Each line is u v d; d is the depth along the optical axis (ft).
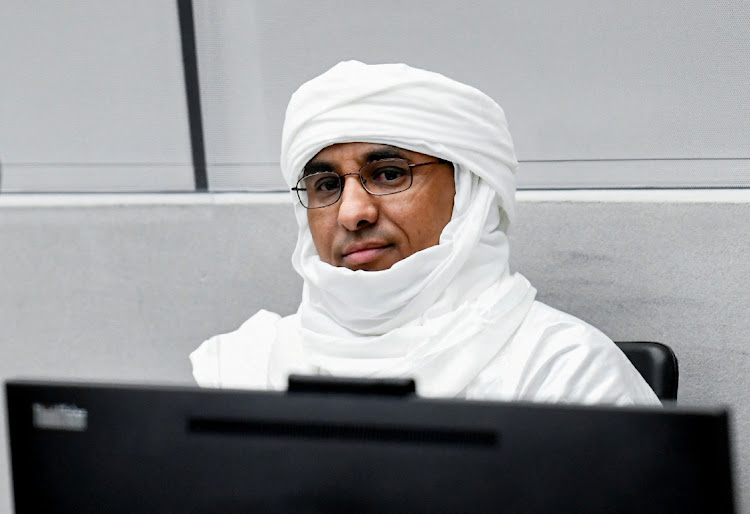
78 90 25.41
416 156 19.06
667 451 7.53
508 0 22.62
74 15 25.18
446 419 7.89
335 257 19.33
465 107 18.95
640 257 21.70
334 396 8.10
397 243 19.02
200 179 24.97
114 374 24.85
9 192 25.85
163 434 8.35
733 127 21.66
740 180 21.67
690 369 21.45
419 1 23.22
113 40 25.05
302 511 8.12
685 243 21.39
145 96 25.03
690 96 21.83
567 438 7.70
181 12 24.53
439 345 18.06
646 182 22.22
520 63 22.71
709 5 21.54
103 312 24.85
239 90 24.53
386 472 7.97
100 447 8.47
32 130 25.79
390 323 18.99
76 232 24.89
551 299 22.35
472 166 18.98
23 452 8.63
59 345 25.17
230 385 20.45
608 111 22.27
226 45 24.44
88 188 25.62
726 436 7.46
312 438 8.10
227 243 24.12
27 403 8.61
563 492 7.69
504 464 7.79
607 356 18.06
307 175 19.69
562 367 17.79
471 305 18.58
